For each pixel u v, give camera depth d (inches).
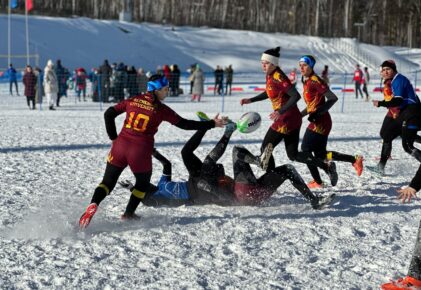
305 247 379.6
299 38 4606.3
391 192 546.9
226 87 2210.9
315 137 555.8
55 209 467.8
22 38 3292.3
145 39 3880.4
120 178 602.5
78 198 511.5
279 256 361.4
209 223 430.3
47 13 4340.6
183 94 2165.4
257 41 4367.6
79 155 757.3
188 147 468.8
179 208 477.1
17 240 382.6
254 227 421.7
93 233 402.9
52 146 836.6
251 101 545.3
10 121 1207.6
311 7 5634.8
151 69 3486.7
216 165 473.7
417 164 709.9
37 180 586.6
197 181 470.3
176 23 4928.6
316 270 337.4
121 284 310.7
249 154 471.8
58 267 335.0
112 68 1829.5
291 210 475.2
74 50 3393.2
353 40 4690.0
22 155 747.4
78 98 1909.4
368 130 1092.5
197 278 320.8
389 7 6082.7
